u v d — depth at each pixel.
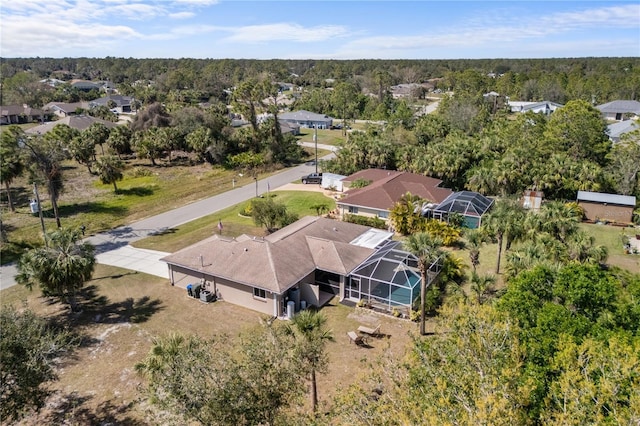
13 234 47.31
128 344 28.12
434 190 52.56
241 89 85.75
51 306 32.94
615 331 19.91
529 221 36.19
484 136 77.62
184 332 29.25
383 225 47.72
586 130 64.94
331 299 33.75
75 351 27.34
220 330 29.50
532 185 55.50
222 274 32.69
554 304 21.55
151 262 40.66
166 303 33.25
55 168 50.41
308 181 68.06
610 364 15.62
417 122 90.62
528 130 72.31
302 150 89.38
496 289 33.28
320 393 23.14
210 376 15.37
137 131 88.38
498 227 35.09
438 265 34.31
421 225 44.44
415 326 29.62
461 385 14.94
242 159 78.25
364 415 15.26
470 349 16.91
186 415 14.82
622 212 50.09
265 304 31.52
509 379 15.05
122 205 58.28
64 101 161.25
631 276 31.19
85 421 21.88
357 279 32.81
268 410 15.81
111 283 36.50
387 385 21.39
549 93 142.88
